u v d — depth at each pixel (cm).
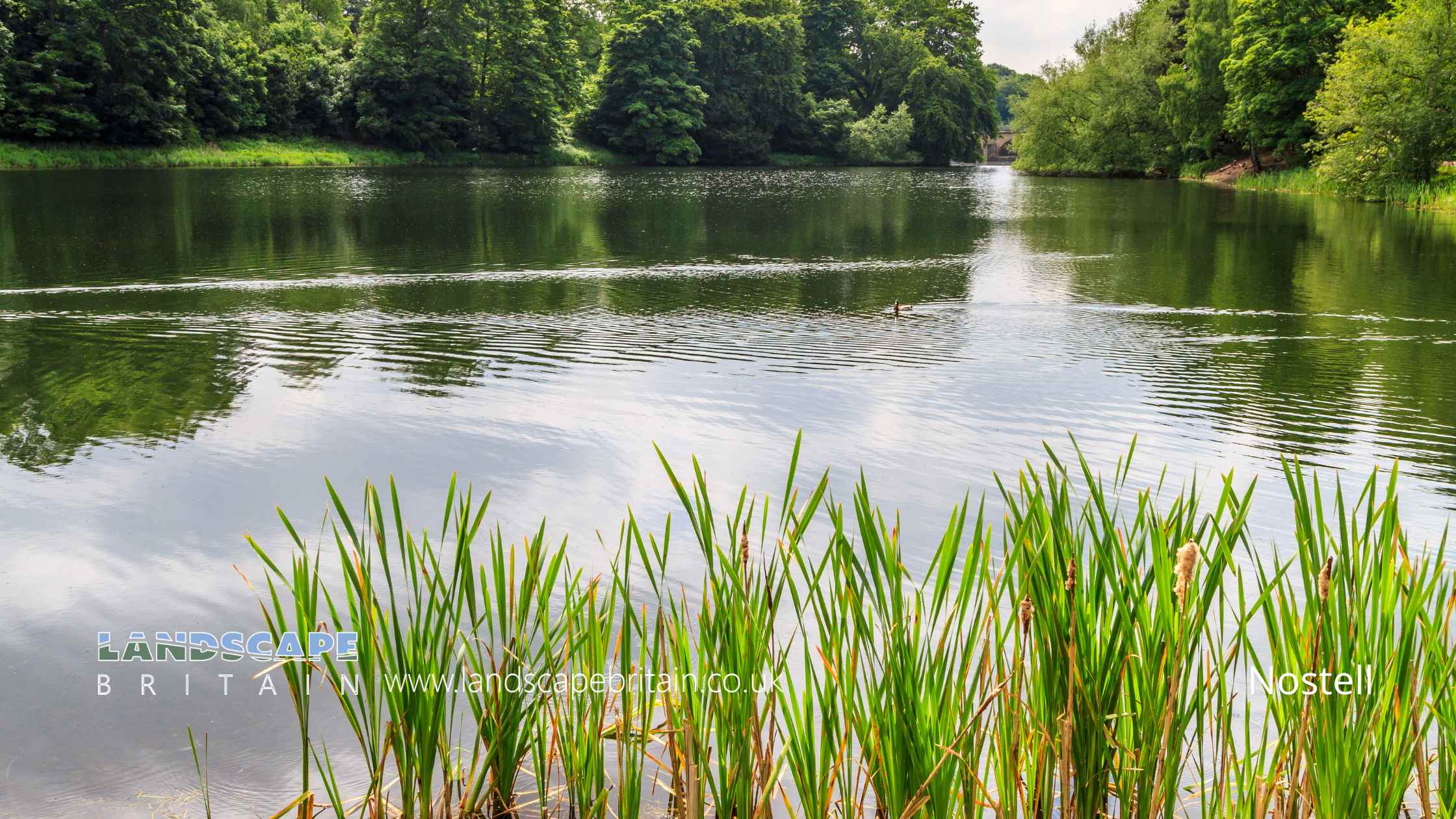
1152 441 753
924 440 746
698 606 429
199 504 592
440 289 1448
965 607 248
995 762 279
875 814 292
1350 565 240
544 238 2119
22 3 4462
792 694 253
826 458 702
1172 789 249
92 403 824
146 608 456
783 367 982
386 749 271
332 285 1462
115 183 3469
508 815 289
